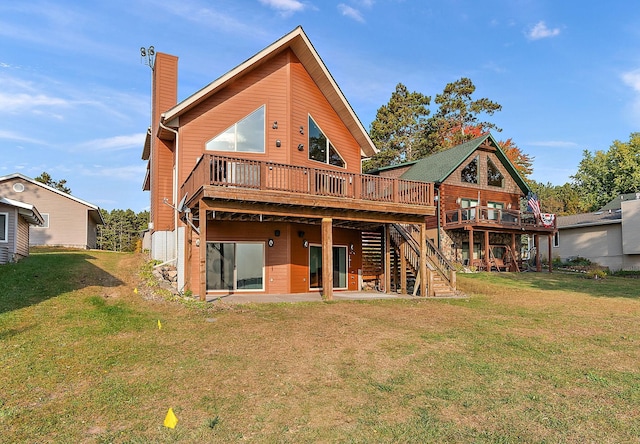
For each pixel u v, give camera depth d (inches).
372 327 335.0
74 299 378.0
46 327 295.4
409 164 1164.5
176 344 273.0
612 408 188.7
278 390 204.1
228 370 229.0
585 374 233.3
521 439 159.3
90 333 288.2
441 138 1653.5
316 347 273.7
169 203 610.9
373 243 708.0
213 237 546.3
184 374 222.1
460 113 1681.8
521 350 279.0
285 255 571.8
